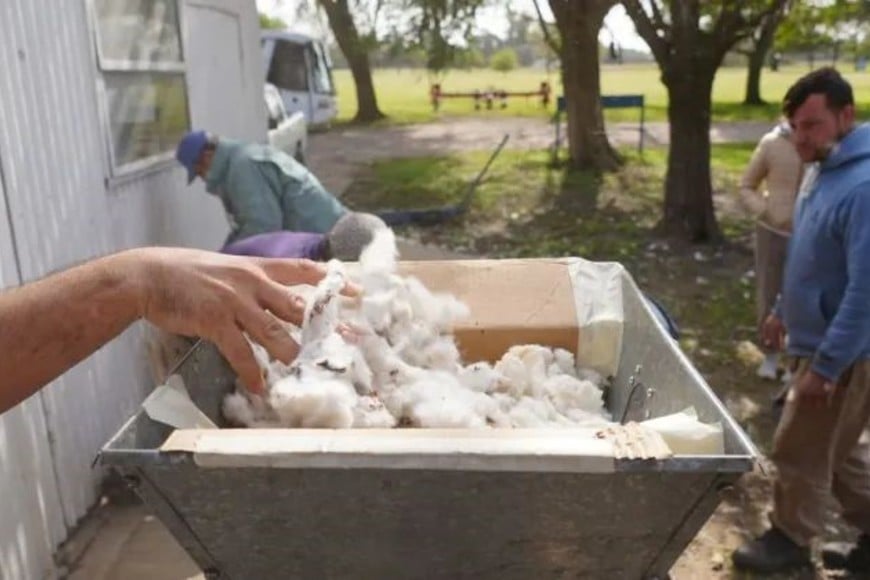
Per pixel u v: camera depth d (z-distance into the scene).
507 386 1.83
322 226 4.67
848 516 3.35
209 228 6.06
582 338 2.07
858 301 2.82
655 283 7.80
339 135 22.06
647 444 1.14
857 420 3.08
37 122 3.40
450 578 1.30
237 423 1.51
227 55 6.73
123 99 4.37
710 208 9.34
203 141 4.71
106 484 3.95
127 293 1.17
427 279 2.17
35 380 1.12
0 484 2.98
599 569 1.28
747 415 4.84
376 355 1.64
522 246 9.55
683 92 9.01
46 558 3.32
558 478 1.15
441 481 1.16
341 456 1.13
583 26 13.59
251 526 1.25
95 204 3.93
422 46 13.34
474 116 27.69
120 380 4.09
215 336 1.24
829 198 2.94
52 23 3.56
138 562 3.40
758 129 21.92
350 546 1.27
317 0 17.05
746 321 6.60
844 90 2.93
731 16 8.47
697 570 3.41
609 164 14.62
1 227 3.08
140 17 4.69
